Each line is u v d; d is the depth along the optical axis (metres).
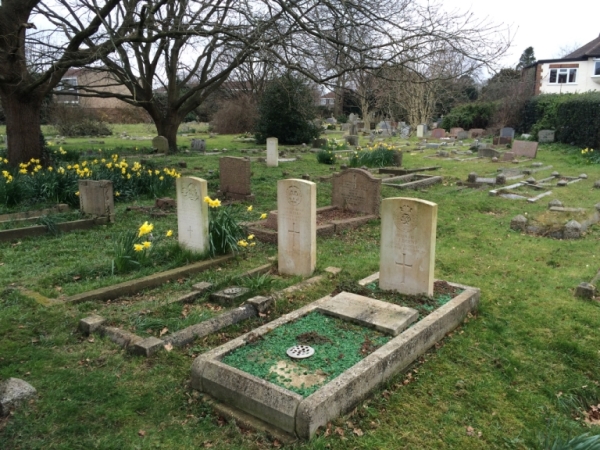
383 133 40.72
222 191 13.58
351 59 11.92
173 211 11.43
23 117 16.03
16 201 11.38
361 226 10.46
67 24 16.11
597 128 26.77
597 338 5.34
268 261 7.89
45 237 9.03
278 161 22.47
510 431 3.90
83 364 4.59
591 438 3.51
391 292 6.08
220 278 6.95
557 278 7.20
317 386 3.94
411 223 5.84
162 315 5.69
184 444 3.60
